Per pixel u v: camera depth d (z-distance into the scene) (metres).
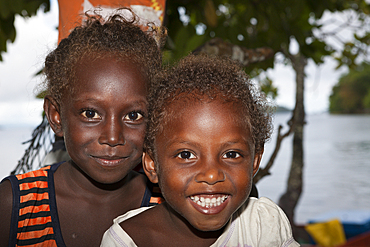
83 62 1.50
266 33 3.82
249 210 1.68
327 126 61.19
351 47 5.09
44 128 2.16
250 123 1.47
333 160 27.70
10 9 3.15
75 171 1.76
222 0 3.69
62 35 1.92
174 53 3.38
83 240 1.75
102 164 1.54
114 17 1.72
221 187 1.38
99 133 1.50
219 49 2.63
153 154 1.52
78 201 1.76
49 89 1.67
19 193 1.64
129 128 1.54
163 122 1.45
